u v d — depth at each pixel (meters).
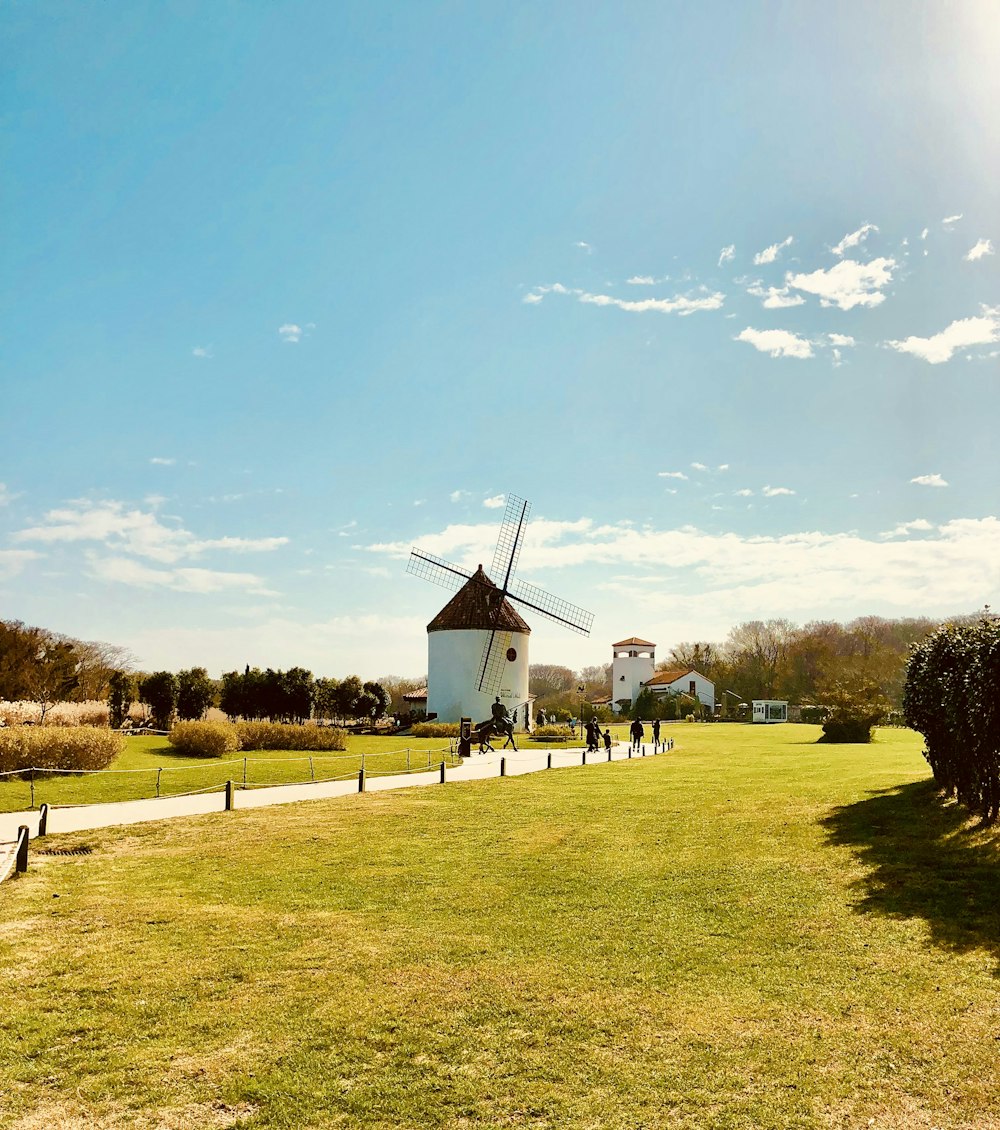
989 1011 7.88
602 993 8.99
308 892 13.57
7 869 14.57
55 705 45.53
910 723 19.59
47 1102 7.05
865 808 17.44
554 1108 6.75
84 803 23.50
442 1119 6.65
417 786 27.80
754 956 9.84
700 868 13.92
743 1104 6.69
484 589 68.69
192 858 16.22
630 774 29.52
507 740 51.12
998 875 11.77
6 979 9.68
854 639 121.25
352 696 73.00
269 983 9.50
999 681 13.62
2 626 64.81
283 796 25.28
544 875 14.27
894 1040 7.52
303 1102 6.95
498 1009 8.65
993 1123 6.23
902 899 11.30
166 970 9.95
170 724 57.38
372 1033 8.18
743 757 35.44
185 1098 7.08
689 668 125.75
